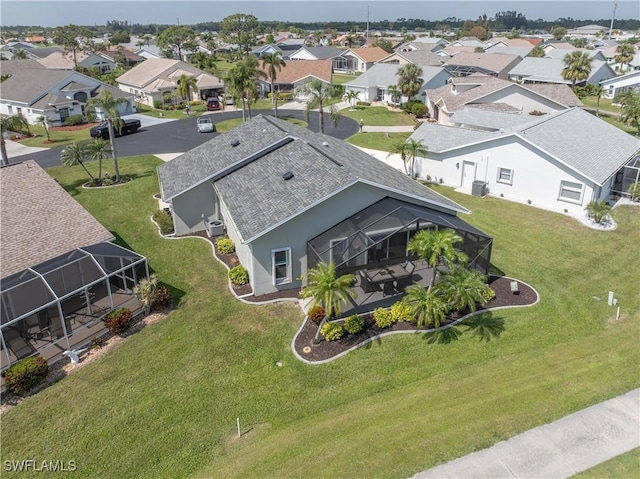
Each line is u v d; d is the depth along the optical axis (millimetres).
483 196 36500
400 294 22750
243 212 23641
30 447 15055
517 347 19172
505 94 59062
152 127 63562
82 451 14875
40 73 70688
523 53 109688
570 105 57406
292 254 22953
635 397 16375
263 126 33594
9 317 17797
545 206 34094
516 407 16047
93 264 21094
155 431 15531
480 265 23672
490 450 14469
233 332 20438
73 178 41688
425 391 16938
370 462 14156
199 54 112125
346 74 117812
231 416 16078
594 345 19172
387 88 79188
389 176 27094
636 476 13531
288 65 90938
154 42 185875
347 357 18750
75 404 16703
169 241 29406
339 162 24500
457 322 20703
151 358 18922
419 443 14750
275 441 15055
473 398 16531
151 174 42812
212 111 75375
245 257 24359
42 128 63406
